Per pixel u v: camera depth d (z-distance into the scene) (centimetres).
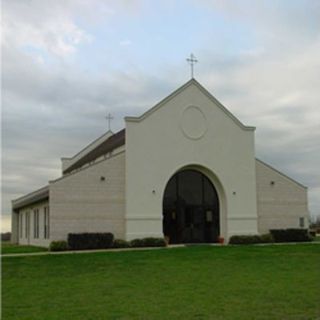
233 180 3475
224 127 3491
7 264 2114
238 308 1103
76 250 2945
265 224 3550
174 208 3347
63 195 3041
